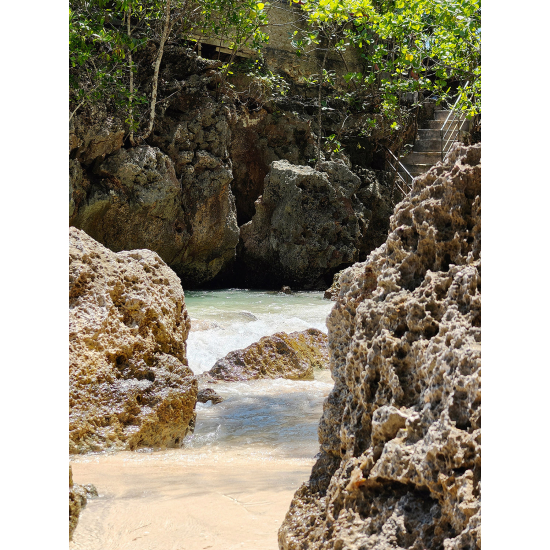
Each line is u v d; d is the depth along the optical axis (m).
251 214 19.73
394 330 2.34
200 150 16.97
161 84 16.52
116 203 15.54
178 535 2.60
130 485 3.41
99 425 4.63
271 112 19.16
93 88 14.23
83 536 2.63
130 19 15.91
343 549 1.97
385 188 21.08
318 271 18.19
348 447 2.32
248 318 11.77
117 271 5.40
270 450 4.59
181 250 17.22
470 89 16.20
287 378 8.09
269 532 2.59
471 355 1.92
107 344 5.00
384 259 2.64
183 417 4.95
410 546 1.86
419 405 2.11
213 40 18.08
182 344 5.71
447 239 2.43
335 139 20.50
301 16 20.11
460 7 14.03
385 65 19.14
